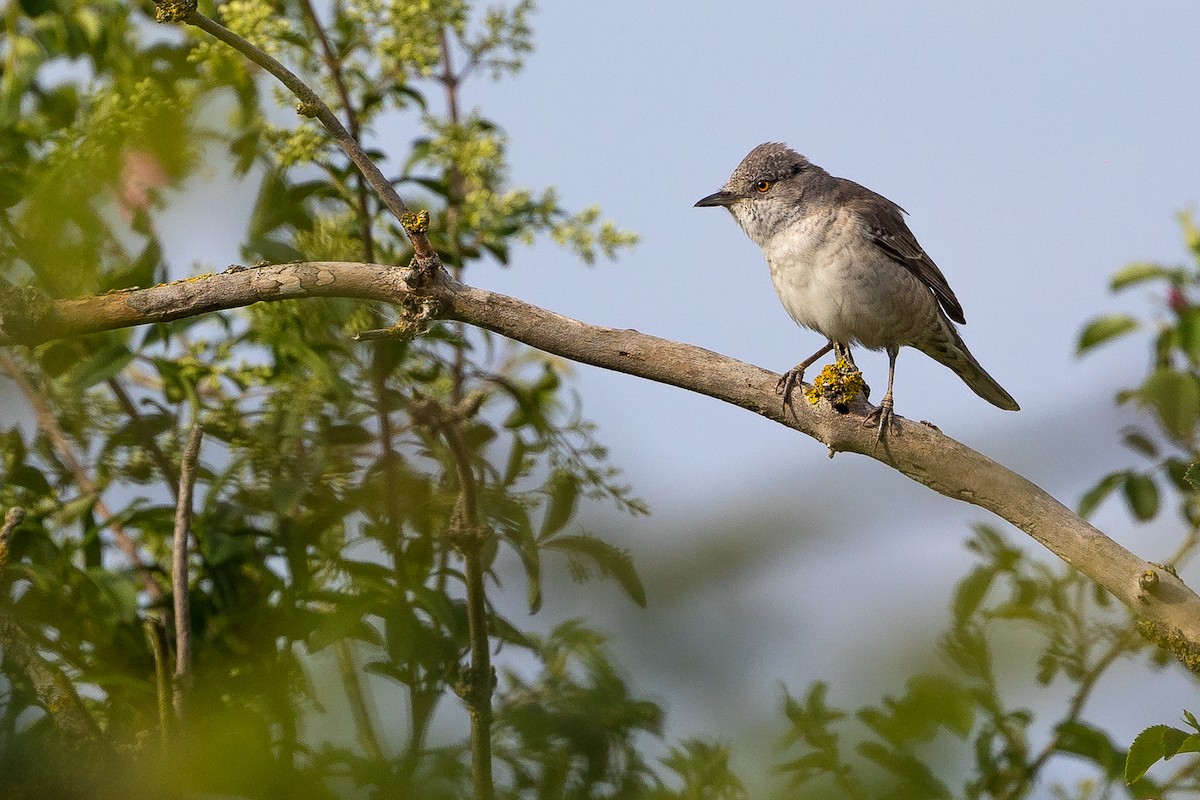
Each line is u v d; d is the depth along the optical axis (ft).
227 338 33.17
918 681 23.16
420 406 25.57
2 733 22.30
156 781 20.49
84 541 29.81
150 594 30.99
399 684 27.20
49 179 29.35
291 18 34.94
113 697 27.99
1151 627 23.29
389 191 24.79
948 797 22.80
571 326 25.54
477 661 24.56
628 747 25.70
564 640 27.73
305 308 31.53
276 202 32.07
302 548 28.76
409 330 24.99
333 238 32.19
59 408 31.76
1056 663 28.66
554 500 28.81
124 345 30.58
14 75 33.45
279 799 21.43
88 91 32.65
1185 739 20.80
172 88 35.35
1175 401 33.99
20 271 29.17
